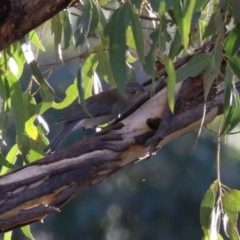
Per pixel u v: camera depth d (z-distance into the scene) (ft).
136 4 18.06
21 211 19.03
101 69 22.77
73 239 47.96
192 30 19.84
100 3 23.22
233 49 18.90
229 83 18.89
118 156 19.62
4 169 24.31
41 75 22.71
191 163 48.60
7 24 17.97
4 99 22.34
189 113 19.98
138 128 19.92
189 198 48.85
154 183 49.34
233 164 49.29
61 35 23.15
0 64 22.57
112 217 49.08
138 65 35.27
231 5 19.38
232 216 21.90
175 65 20.58
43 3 17.88
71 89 24.81
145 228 49.42
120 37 17.99
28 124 24.02
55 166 19.26
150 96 20.39
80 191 19.65
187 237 49.06
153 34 18.85
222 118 21.07
